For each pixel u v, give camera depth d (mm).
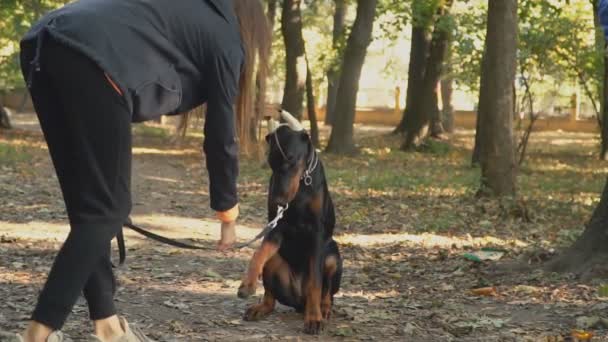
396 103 42469
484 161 13055
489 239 9586
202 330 5352
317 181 5234
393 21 25859
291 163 5020
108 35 3523
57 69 3502
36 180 14180
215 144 3838
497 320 5699
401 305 6250
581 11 20625
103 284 4039
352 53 22250
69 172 3609
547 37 18453
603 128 23703
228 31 3777
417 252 8844
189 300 6242
